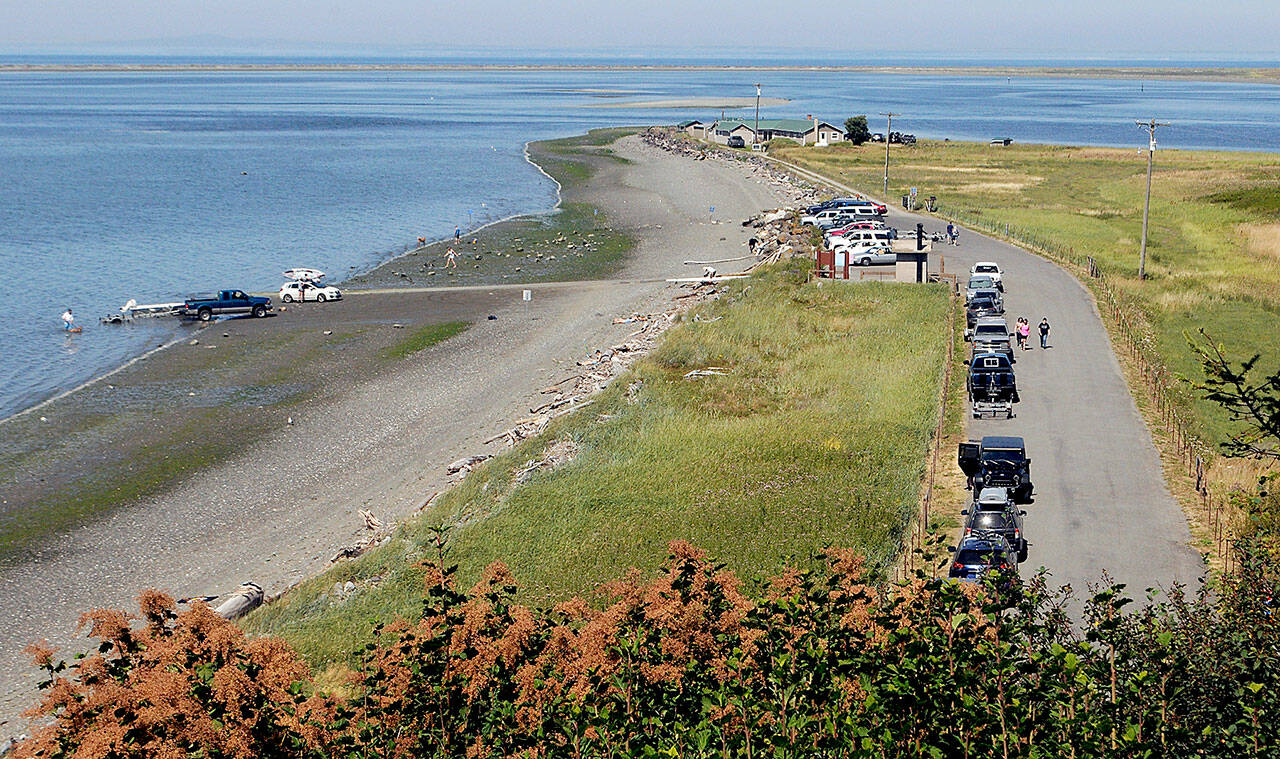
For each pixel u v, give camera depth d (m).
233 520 41.38
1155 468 38.00
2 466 46.53
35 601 35.16
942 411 44.34
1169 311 62.41
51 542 39.41
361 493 43.75
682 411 47.94
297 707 16.44
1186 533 32.34
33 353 64.50
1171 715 14.22
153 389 57.12
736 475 38.88
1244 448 13.34
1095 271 71.44
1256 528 20.73
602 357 59.88
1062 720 13.79
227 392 56.50
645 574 30.92
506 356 62.28
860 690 15.12
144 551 38.81
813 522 33.94
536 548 33.81
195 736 14.83
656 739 14.94
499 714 15.62
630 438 44.16
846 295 68.00
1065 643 17.66
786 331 60.38
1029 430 42.34
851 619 16.02
